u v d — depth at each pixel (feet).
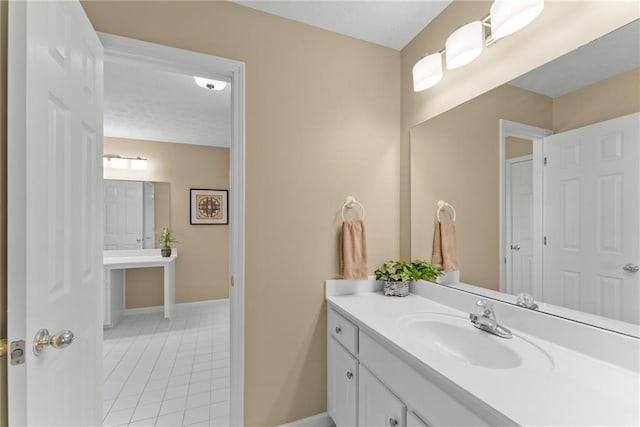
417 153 6.07
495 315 4.31
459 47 4.36
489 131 4.54
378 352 4.10
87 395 3.85
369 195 6.25
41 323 2.66
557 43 3.64
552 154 3.68
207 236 14.39
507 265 4.25
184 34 4.85
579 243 3.40
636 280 2.91
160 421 5.93
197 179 14.19
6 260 2.58
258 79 5.34
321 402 5.75
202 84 7.57
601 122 3.20
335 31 5.97
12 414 2.38
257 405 5.29
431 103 5.73
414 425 3.37
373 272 6.27
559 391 2.58
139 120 10.52
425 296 5.73
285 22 5.57
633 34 2.98
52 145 2.92
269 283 5.40
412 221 6.16
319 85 5.83
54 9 2.94
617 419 2.22
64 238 3.18
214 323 11.85
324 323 5.82
